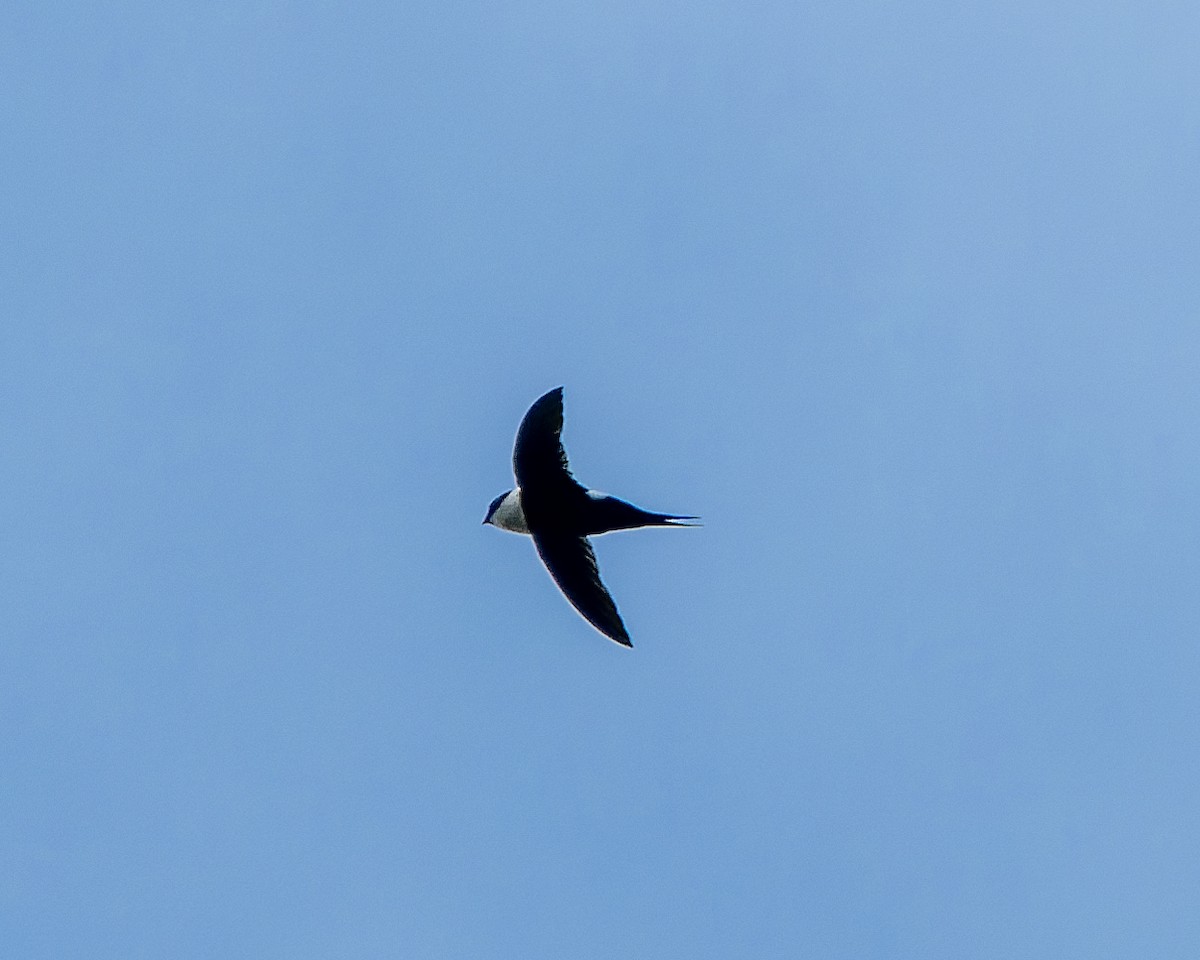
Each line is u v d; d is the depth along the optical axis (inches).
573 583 733.3
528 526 732.0
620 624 724.7
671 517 714.2
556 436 710.5
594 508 716.7
